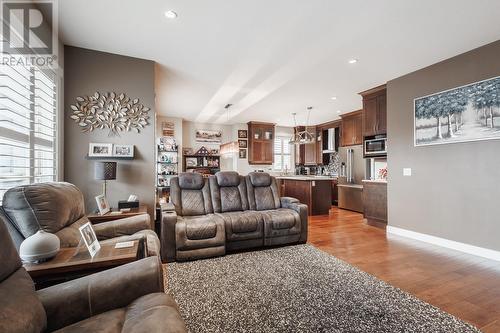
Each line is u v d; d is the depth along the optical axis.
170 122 7.00
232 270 2.59
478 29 2.61
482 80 2.97
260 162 7.79
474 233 3.06
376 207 4.54
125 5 2.20
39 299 1.01
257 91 4.71
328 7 2.24
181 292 2.12
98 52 3.08
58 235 1.60
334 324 1.68
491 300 2.00
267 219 3.32
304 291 2.13
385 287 2.20
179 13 2.33
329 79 4.07
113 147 3.11
